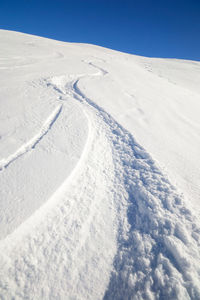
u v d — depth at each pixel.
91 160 3.41
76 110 5.03
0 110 4.32
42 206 2.23
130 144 4.12
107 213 2.55
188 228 2.25
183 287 1.69
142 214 2.53
